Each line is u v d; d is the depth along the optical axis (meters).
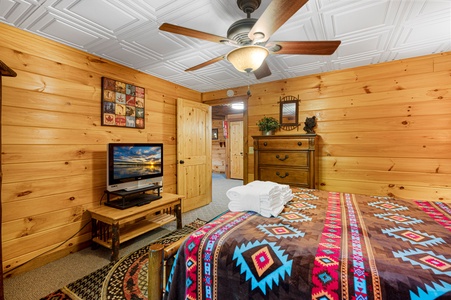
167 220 2.95
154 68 3.05
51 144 2.25
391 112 2.80
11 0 1.62
